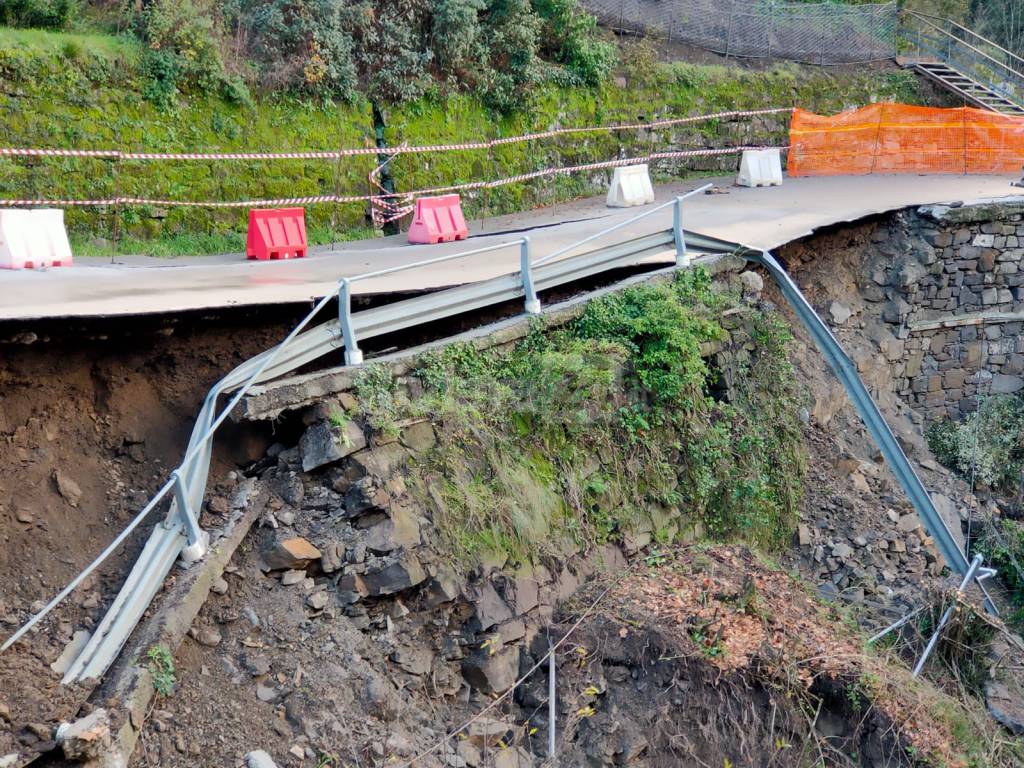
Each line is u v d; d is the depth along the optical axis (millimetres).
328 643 7441
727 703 8398
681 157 20359
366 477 7969
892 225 15633
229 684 6949
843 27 23578
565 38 19188
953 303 15703
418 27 17016
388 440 8250
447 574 8086
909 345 15367
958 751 8648
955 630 10250
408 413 8477
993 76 23344
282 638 7309
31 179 12781
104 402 7930
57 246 11219
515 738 7984
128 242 13383
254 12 15359
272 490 7961
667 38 21734
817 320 12219
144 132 13719
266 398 7727
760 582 9891
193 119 14195
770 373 11812
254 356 8664
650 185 17812
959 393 15898
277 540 7598
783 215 15312
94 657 6508
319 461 7930
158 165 13844
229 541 7465
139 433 7992
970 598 11164
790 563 11297
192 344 8383
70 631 6734
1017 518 14148
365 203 15867
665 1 21781
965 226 15555
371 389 8336
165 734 6520
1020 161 20000
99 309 7852
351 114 15883
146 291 9180
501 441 8961
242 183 14586
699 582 9484
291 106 15188
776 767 8273
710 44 22203
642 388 10391
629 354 10312
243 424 8172
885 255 15523
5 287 9109
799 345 13609
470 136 17391
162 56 14008
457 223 14656
